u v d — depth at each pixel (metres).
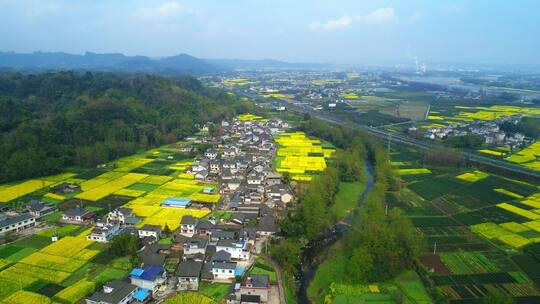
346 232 136.00
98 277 100.00
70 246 116.88
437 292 97.25
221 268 102.06
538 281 103.00
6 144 188.50
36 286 95.12
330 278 106.94
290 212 141.62
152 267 98.69
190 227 126.94
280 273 106.25
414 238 116.31
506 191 176.62
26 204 147.50
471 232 134.00
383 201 155.62
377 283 103.06
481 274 106.81
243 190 169.75
